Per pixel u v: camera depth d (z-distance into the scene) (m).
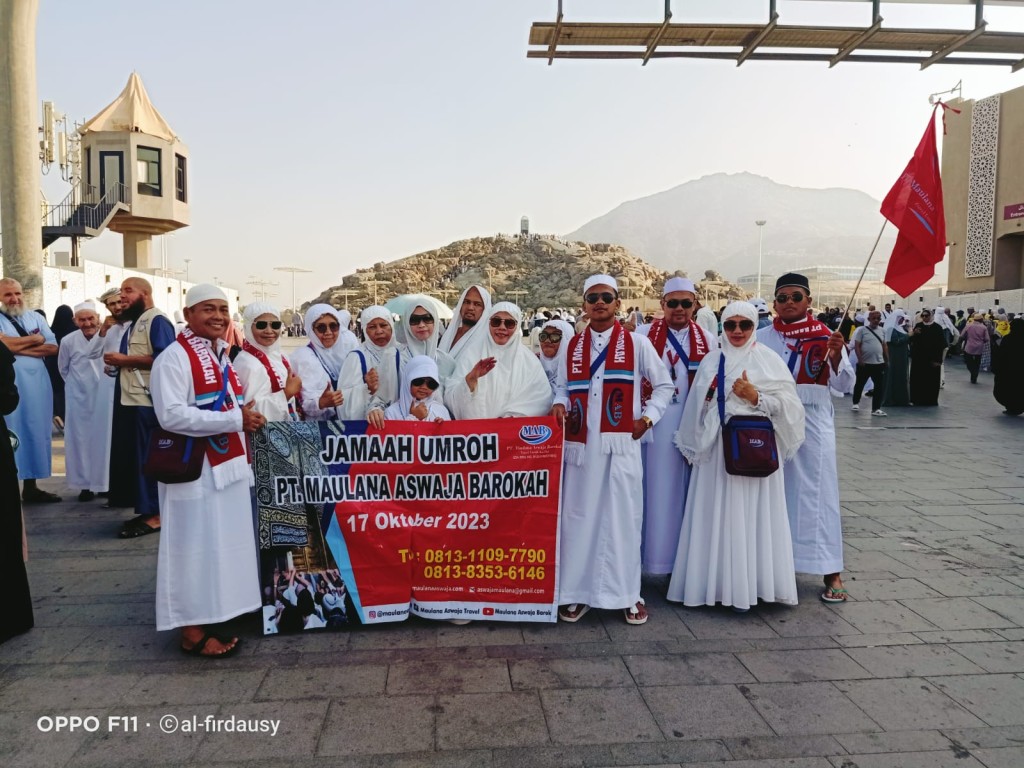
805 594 4.70
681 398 4.83
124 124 32.66
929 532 5.99
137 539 5.72
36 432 6.68
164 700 3.34
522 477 4.16
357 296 88.94
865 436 10.80
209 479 3.73
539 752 2.94
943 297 36.25
